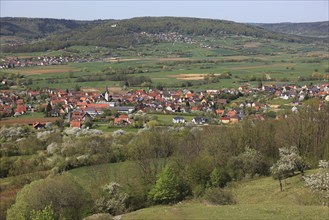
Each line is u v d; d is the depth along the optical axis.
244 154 80.62
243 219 42.56
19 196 64.81
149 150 89.81
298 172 73.12
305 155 86.12
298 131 90.25
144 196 70.00
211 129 105.00
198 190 70.75
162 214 46.97
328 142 86.00
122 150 102.19
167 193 68.31
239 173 78.56
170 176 69.38
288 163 70.12
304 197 56.31
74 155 104.56
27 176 92.56
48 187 64.19
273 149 90.06
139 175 76.81
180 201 68.56
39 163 102.62
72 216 63.47
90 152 105.38
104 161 99.19
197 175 74.25
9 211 63.19
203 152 83.75
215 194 65.12
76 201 64.81
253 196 64.69
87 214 63.72
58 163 99.25
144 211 51.19
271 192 64.62
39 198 63.00
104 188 68.75
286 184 66.62
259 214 43.78
